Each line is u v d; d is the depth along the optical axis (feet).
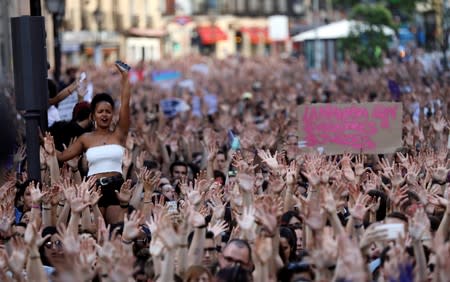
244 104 157.38
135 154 88.69
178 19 426.92
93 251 53.06
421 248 52.16
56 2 140.87
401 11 250.37
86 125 85.71
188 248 58.29
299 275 53.36
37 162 71.41
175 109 156.04
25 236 53.06
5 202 67.51
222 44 486.38
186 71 269.23
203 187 66.03
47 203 64.23
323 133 88.53
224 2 485.97
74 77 141.28
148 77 230.27
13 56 71.46
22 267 52.60
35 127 71.41
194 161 96.12
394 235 52.60
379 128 88.38
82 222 63.36
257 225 56.18
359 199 56.80
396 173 65.26
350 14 241.76
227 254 53.21
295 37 266.16
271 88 203.41
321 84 195.72
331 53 247.09
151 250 53.11
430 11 235.81
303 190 72.69
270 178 69.15
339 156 90.68
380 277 51.16
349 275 47.11
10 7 111.04
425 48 235.40
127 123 73.15
